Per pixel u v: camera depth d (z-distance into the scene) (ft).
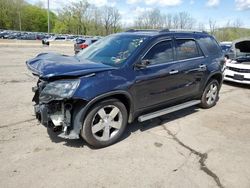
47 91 11.91
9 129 15.44
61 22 276.41
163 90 15.90
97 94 12.39
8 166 11.64
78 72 12.07
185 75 17.25
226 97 25.38
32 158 12.35
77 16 267.80
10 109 19.01
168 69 15.84
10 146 13.39
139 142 14.39
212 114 19.61
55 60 13.85
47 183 10.58
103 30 264.52
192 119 18.38
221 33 176.86
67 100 12.08
